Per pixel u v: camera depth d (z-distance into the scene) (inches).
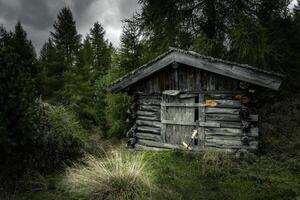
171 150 310.7
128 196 197.5
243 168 257.6
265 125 364.8
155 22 457.4
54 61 994.1
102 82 782.5
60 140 281.1
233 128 292.2
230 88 295.7
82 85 966.4
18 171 232.1
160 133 330.3
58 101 895.7
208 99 304.7
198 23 473.7
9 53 226.5
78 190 211.0
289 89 474.3
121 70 573.6
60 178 240.4
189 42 474.6
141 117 346.0
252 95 292.4
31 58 999.0
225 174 244.1
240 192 207.9
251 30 393.1
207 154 281.4
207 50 421.4
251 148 283.6
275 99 465.1
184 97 315.0
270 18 470.0
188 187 220.2
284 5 456.8
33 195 210.7
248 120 284.0
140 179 213.9
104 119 715.4
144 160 287.4
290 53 473.7
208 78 304.7
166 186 219.1
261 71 267.9
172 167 263.1
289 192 200.8
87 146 316.5
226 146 292.7
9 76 217.0
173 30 458.9
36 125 234.7
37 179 231.6
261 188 212.2
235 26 428.5
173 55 307.1
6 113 211.6
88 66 1143.6
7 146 210.4
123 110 565.6
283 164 258.1
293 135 322.3
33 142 233.1
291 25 513.3
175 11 455.5
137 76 327.9
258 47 395.5
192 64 297.1
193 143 309.1
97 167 227.5
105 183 207.5
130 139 347.9
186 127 314.2
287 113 401.1
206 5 447.5
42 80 935.7
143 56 563.8
